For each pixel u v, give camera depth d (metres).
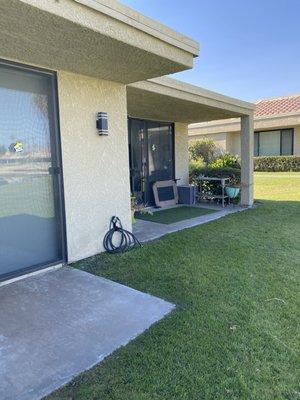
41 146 3.91
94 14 2.82
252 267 4.04
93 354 2.33
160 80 5.39
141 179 8.79
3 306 3.07
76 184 4.30
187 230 5.98
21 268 3.80
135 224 6.59
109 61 3.68
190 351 2.36
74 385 2.04
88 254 4.50
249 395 1.96
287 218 6.99
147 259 4.34
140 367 2.19
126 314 2.89
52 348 2.41
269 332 2.60
